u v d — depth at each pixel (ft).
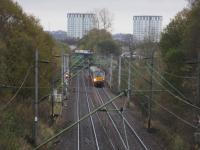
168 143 179.11
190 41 200.85
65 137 190.08
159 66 248.32
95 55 462.60
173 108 207.92
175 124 200.23
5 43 196.34
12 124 151.64
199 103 139.54
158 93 242.37
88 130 209.36
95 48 572.10
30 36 217.56
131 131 207.21
